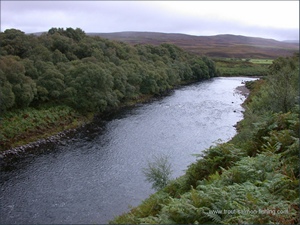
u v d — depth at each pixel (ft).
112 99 162.30
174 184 54.60
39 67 149.59
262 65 401.70
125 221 46.52
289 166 39.11
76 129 128.88
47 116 128.47
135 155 96.63
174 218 32.76
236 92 230.27
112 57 215.10
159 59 282.15
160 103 188.03
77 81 148.25
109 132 124.16
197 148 102.78
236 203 30.27
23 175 82.07
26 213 62.49
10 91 114.01
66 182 77.51
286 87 84.64
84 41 226.99
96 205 65.77
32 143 108.99
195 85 274.98
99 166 88.02
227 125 133.90
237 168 41.91
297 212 28.73
